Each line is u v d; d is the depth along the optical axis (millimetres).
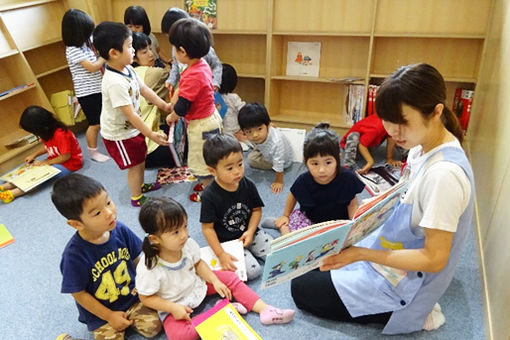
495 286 1289
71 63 2533
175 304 1283
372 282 1203
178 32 1829
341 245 1019
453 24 2434
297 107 3168
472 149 2275
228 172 1464
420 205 986
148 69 2609
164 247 1247
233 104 2748
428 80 837
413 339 1269
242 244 1563
